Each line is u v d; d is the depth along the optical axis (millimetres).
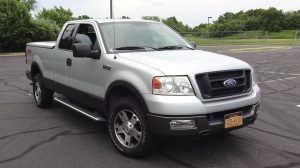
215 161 5109
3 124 6910
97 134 6293
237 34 52812
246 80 5234
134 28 6324
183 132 4598
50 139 6031
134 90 4934
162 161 5105
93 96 5941
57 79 7160
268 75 14406
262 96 9836
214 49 33000
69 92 6734
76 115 7562
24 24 31406
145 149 5012
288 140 6016
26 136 6188
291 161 5121
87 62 6020
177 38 6605
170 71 4703
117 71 5305
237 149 5555
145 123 4875
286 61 20750
